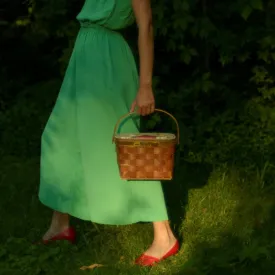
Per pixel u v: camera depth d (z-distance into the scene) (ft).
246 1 24.41
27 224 19.67
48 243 18.29
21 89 32.14
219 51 25.70
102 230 19.26
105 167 16.93
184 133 25.53
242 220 19.53
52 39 32.63
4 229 19.21
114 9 16.52
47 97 30.01
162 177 16.07
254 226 19.17
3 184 23.00
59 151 17.47
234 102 26.61
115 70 16.80
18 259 17.12
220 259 16.71
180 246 18.28
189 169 24.13
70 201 17.53
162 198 17.30
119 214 17.06
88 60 16.81
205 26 24.99
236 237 18.11
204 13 25.54
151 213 17.20
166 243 17.48
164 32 24.98
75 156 17.38
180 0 24.50
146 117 26.02
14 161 25.72
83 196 17.40
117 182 16.98
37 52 32.91
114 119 16.85
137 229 19.12
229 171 23.53
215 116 27.02
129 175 16.07
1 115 28.43
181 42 25.59
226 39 25.53
